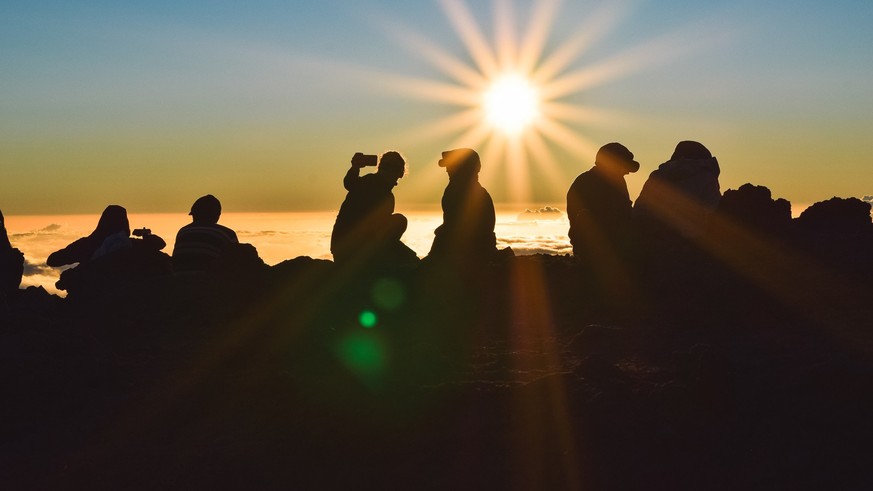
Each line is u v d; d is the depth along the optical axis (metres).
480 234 11.96
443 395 7.45
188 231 12.82
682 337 9.23
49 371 8.37
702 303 10.26
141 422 7.65
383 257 11.58
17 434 7.64
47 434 7.58
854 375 7.05
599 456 6.57
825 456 6.36
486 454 6.71
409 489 6.47
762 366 7.84
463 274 11.35
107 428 7.61
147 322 10.70
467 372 8.44
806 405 6.90
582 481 6.36
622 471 6.41
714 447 6.59
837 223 12.41
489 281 12.05
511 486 6.38
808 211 12.59
